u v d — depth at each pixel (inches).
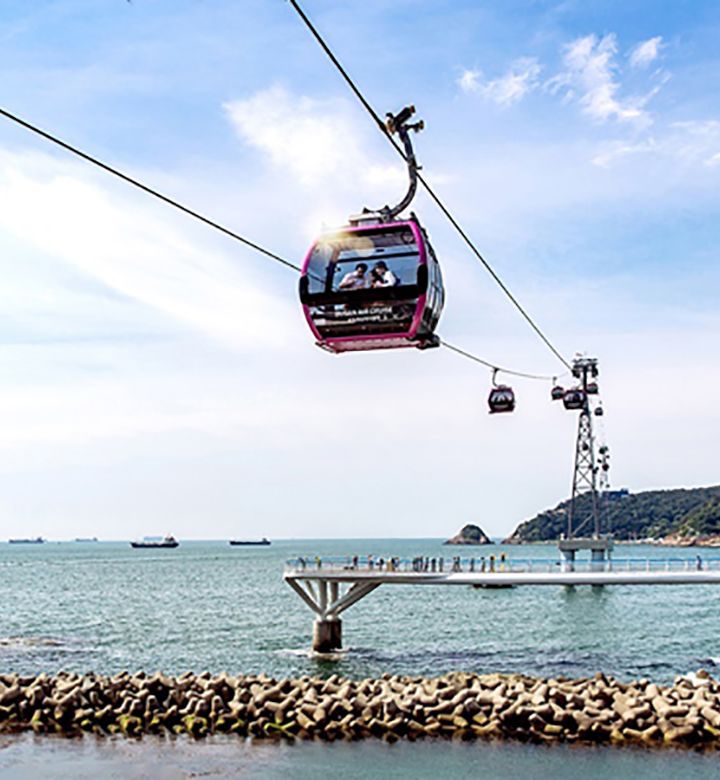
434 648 2474.2
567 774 1131.9
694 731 1268.5
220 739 1277.1
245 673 2046.0
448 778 1114.7
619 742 1256.8
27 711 1378.0
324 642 2321.6
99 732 1307.8
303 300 876.0
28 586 5590.6
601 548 4655.5
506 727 1317.7
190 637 2795.3
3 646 2605.8
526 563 2272.4
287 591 5004.9
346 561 2428.6
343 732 1306.6
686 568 2170.3
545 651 2438.5
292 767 1153.4
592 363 4192.9
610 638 2787.9
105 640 2743.6
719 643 2662.4
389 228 863.7
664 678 1984.5
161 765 1157.7
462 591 5167.3
